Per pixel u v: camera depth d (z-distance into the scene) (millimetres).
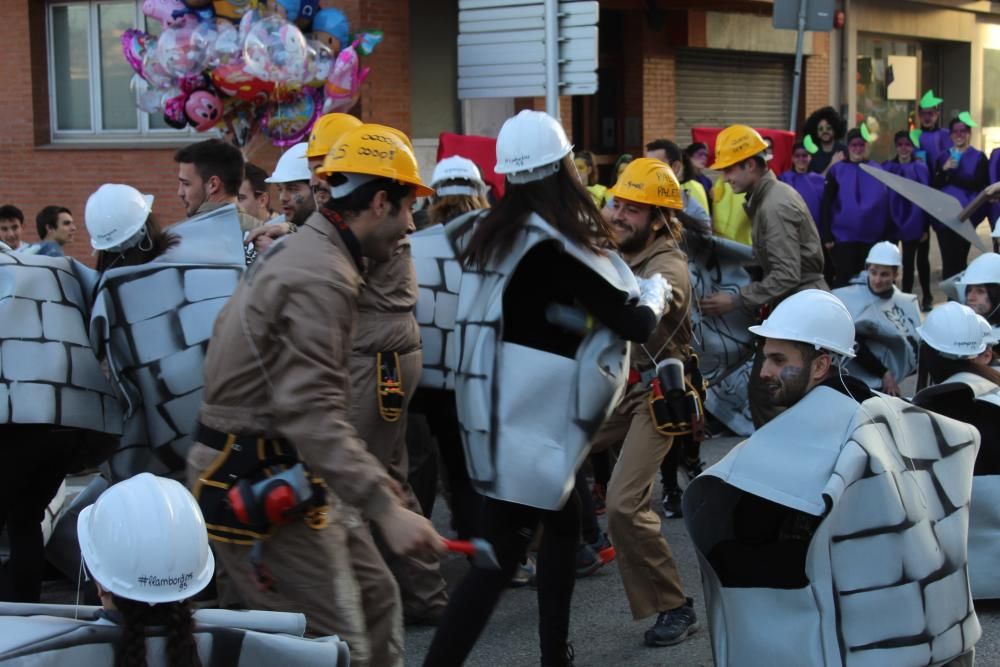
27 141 13594
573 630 5059
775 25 10891
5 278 4539
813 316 3689
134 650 2676
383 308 4492
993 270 6480
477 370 3863
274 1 9984
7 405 4379
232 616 3021
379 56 11828
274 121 9961
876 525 3627
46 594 5469
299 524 3297
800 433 3686
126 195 4668
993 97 23031
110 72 13461
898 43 20797
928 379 6863
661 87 15352
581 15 9070
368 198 3252
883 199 11945
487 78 9625
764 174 6387
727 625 3826
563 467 3805
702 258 6625
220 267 4645
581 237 3785
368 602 3705
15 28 13492
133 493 2729
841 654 3635
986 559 5109
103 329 4562
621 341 3900
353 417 4465
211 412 3301
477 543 3283
